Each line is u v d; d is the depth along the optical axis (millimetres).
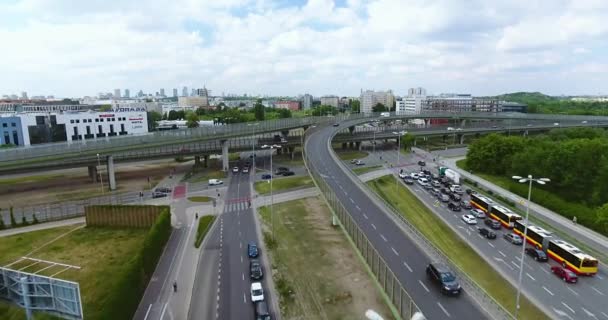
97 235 76375
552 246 65062
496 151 130875
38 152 95625
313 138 151500
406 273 46219
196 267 62500
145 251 58375
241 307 50812
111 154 108875
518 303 48781
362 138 177000
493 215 85062
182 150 131375
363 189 83875
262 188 110500
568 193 98250
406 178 122688
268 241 72062
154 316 49000
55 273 59406
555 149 104250
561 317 48281
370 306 50344
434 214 89562
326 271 60250
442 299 41000
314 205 94688
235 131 139000
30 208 92938
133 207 79750
